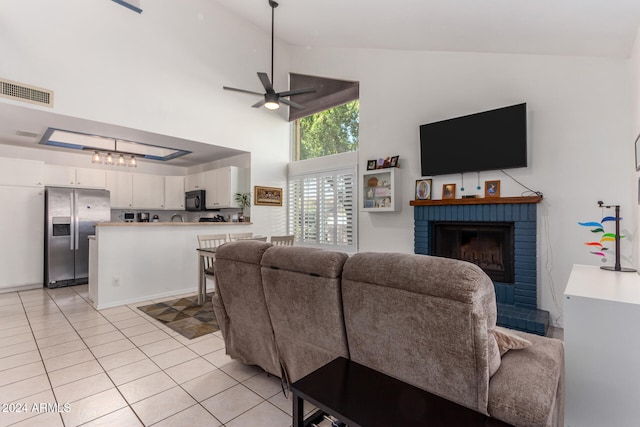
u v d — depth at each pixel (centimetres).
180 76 455
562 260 319
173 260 451
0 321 336
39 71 337
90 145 527
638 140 234
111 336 296
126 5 401
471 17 291
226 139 512
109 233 393
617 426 139
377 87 478
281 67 586
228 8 504
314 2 370
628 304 136
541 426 104
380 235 471
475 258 389
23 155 505
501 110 349
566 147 318
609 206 291
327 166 548
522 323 299
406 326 129
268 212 578
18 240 459
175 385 213
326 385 133
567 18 237
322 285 156
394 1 308
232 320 228
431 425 107
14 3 323
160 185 634
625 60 289
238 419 178
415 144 436
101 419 177
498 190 359
